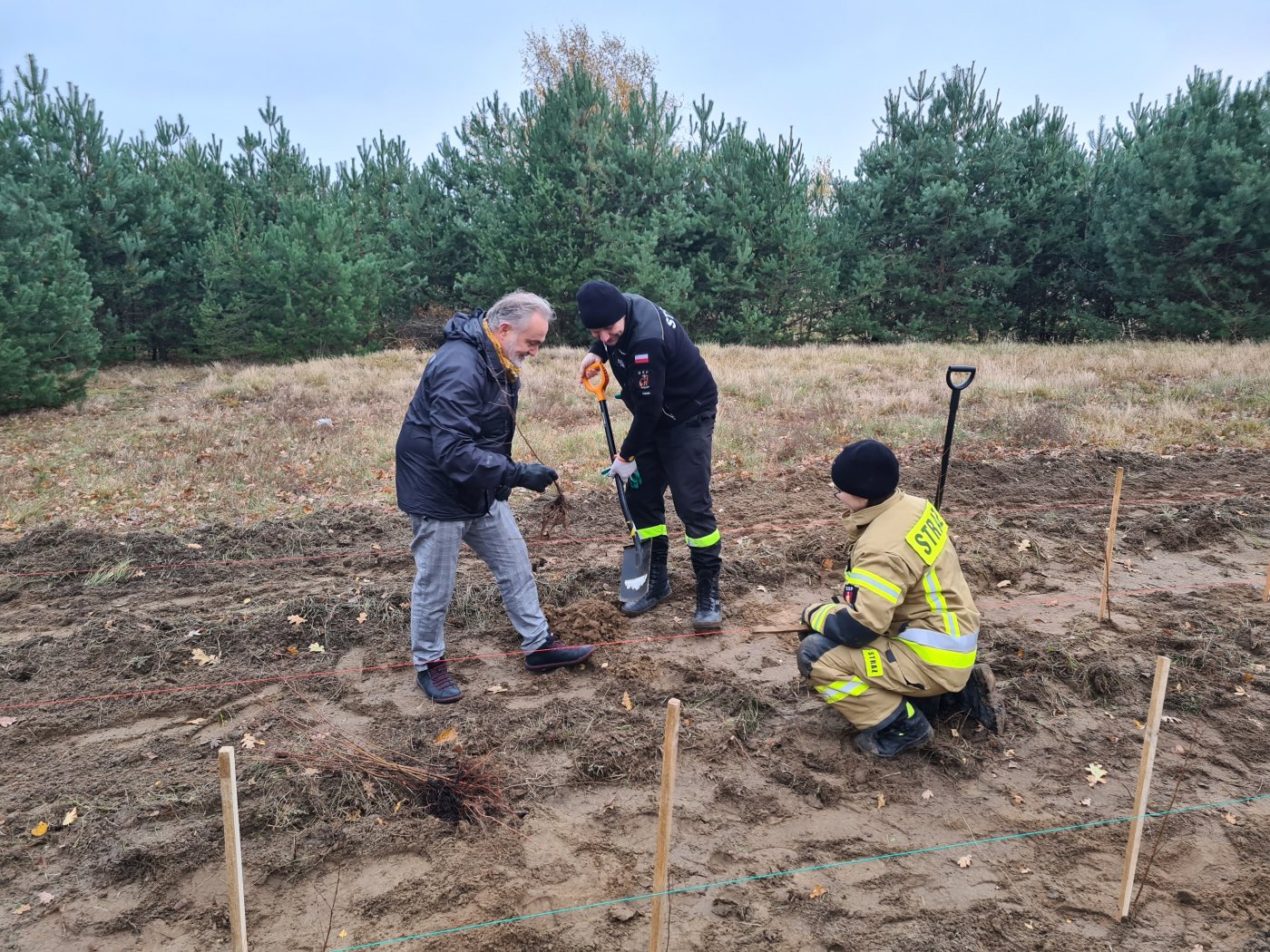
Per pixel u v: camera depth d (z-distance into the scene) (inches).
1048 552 218.2
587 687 157.6
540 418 410.9
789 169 752.3
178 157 775.1
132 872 113.3
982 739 140.2
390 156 884.0
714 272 739.4
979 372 497.7
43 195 630.5
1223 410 378.6
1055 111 762.8
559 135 731.4
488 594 192.4
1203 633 172.1
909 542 128.0
